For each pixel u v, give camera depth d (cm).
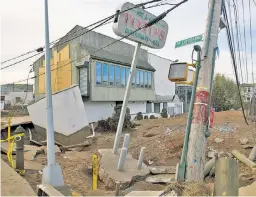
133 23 1109
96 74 2317
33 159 1080
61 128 1560
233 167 390
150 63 3541
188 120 539
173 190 488
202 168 539
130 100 2792
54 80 2481
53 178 678
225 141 1370
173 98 4031
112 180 927
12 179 696
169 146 1370
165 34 1284
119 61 2556
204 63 563
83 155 1296
